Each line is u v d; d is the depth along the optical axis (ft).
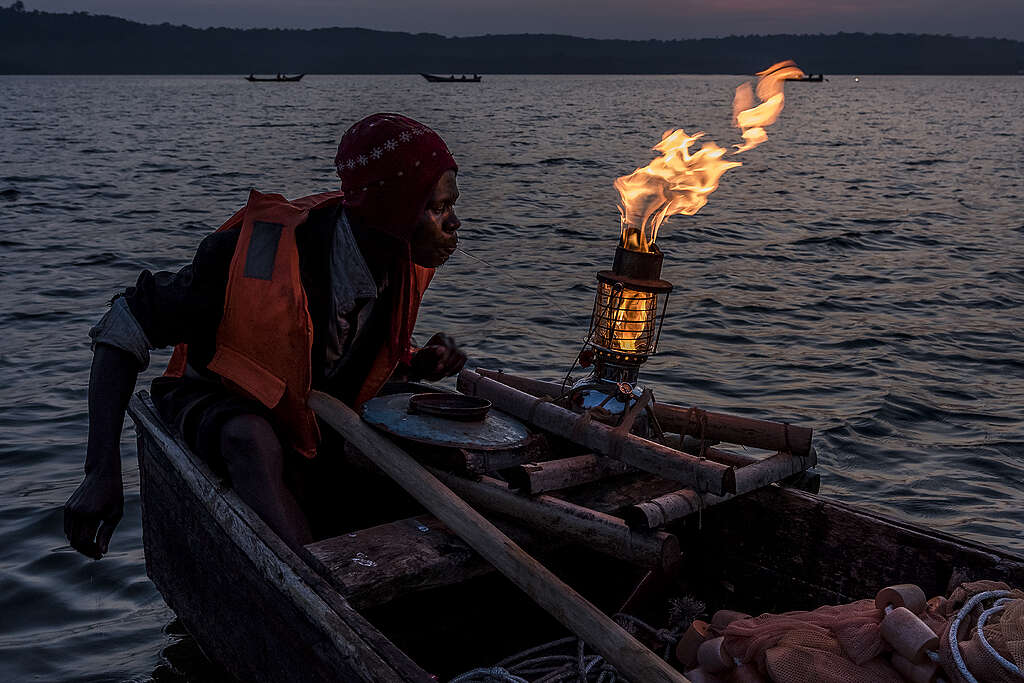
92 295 31.63
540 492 7.88
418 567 7.16
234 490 8.06
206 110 222.28
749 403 21.79
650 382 23.26
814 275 39.17
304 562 7.20
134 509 15.07
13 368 23.08
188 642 11.39
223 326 8.16
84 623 11.85
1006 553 7.86
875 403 21.68
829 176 89.51
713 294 34.45
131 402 10.52
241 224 8.43
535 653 8.61
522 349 25.84
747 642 6.79
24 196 59.16
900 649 6.19
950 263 42.83
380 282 8.51
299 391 8.25
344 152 8.15
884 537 8.48
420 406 8.29
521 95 404.36
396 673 5.85
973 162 108.58
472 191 68.18
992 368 25.09
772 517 9.20
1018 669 5.65
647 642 8.62
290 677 7.25
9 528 14.42
